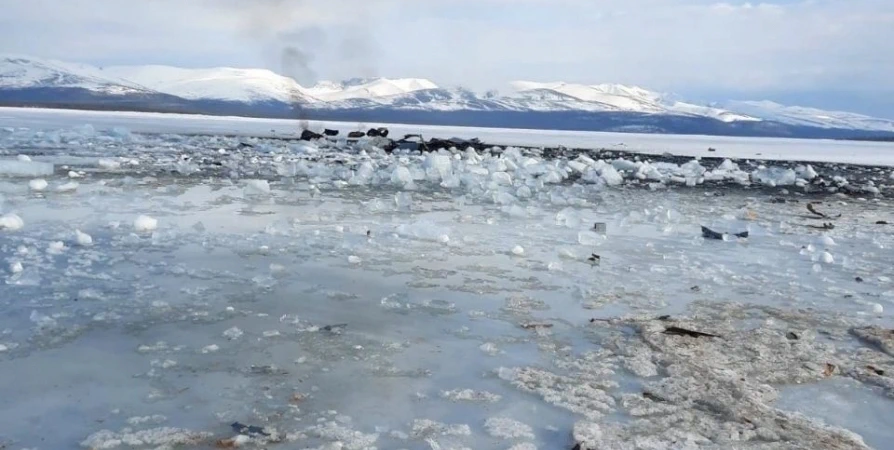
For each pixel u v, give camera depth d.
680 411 3.50
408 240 7.63
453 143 24.53
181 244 6.86
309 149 20.25
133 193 10.24
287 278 5.76
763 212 12.10
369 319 4.81
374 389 3.63
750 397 3.69
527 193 12.41
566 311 5.26
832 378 4.11
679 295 5.88
